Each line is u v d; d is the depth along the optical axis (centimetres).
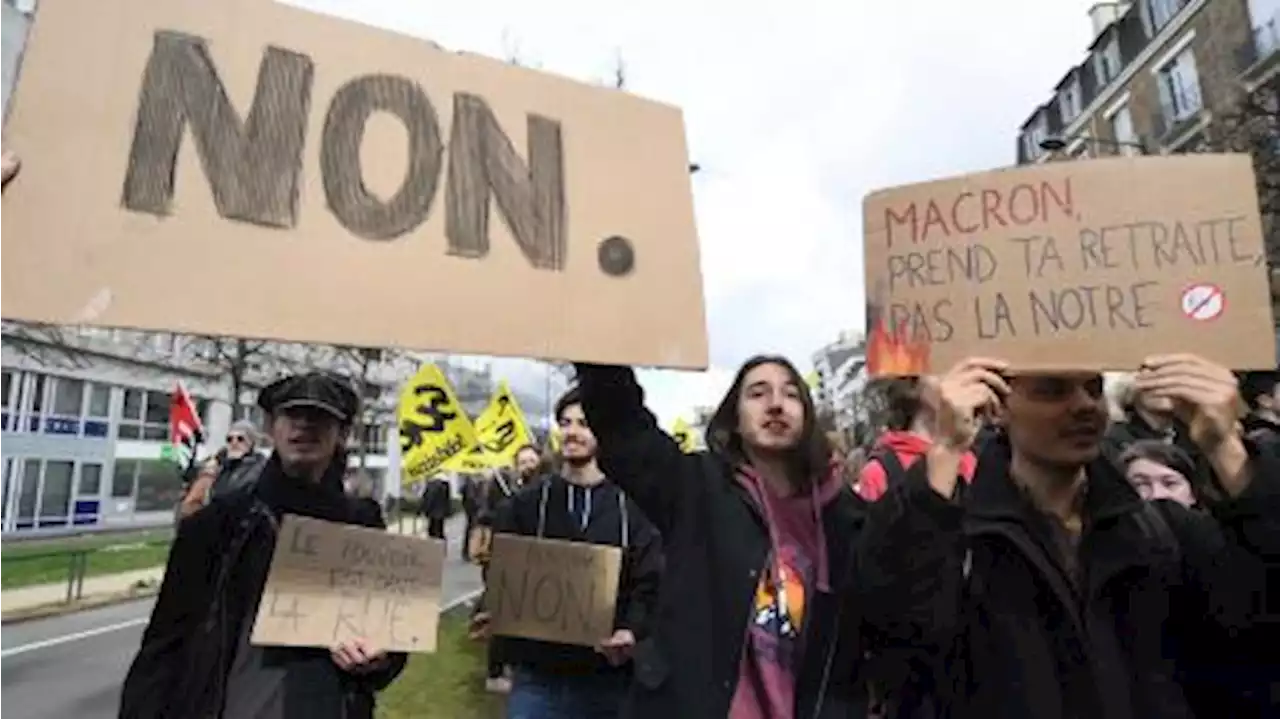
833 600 202
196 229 171
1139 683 165
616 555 342
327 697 229
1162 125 2503
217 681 222
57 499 3253
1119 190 188
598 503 364
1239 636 176
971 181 199
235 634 228
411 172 195
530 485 387
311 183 184
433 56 205
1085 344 182
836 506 217
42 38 167
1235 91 2038
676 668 205
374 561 245
